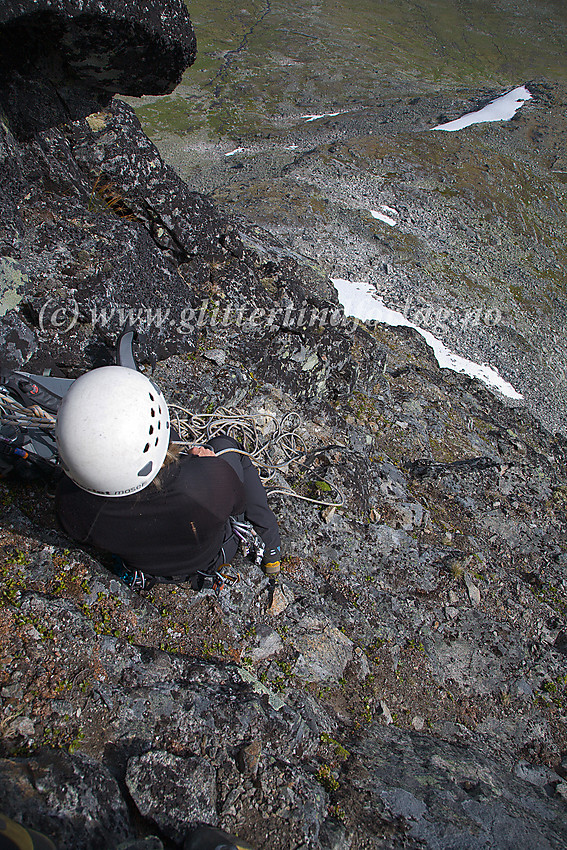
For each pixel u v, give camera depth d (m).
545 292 67.44
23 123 6.25
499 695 5.82
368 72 176.75
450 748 4.91
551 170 97.38
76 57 5.88
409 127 126.19
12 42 5.76
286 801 3.43
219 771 3.47
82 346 6.09
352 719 4.71
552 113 120.62
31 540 4.20
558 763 5.51
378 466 8.55
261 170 94.81
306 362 9.20
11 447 4.45
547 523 9.64
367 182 78.25
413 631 5.99
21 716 3.26
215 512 3.43
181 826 3.14
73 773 3.05
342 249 58.44
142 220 7.81
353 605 5.76
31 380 4.93
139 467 3.07
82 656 3.64
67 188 6.68
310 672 4.68
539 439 18.50
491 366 49.62
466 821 3.88
